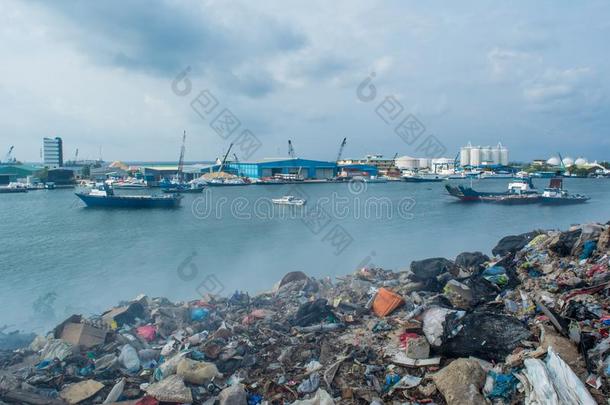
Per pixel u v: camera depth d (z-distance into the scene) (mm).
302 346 10500
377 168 162000
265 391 8797
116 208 75688
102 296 23969
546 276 12844
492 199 79875
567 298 10398
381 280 17016
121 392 8812
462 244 39344
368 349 9945
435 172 160750
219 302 15609
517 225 53438
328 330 11516
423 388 8281
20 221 61188
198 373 9164
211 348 10250
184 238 45500
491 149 177750
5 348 11406
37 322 17984
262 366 9828
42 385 9031
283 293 16312
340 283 17297
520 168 194125
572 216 62062
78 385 8914
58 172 140875
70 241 44906
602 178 179000
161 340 11891
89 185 125938
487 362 8688
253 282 26375
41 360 10219
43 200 96188
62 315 18938
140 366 10172
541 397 6949
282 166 147500
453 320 9680
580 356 7855
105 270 31047
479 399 7578
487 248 37344
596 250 13281
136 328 12562
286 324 12188
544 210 69000
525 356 8094
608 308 9469
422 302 12703
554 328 8977
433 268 15078
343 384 8742
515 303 11305
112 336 11383
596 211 67750
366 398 8273
